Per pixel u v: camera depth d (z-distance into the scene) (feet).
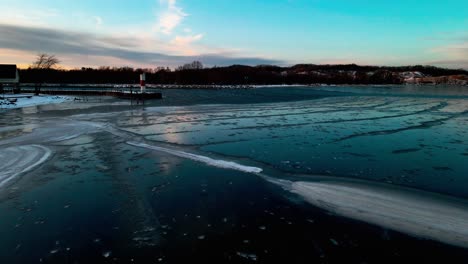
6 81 189.37
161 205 19.84
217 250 14.85
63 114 65.36
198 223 17.47
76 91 158.92
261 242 15.52
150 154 32.12
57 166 27.76
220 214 18.56
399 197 20.94
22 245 15.37
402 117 63.72
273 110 75.87
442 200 20.44
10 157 30.48
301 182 23.99
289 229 16.72
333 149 34.96
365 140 40.09
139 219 17.97
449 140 40.34
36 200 20.63
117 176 25.30
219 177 25.17
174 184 23.54
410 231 16.35
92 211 19.02
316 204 19.88
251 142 38.24
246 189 22.56
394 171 26.99
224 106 86.43
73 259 14.21
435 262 13.76
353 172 26.63
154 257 14.32
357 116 64.90
